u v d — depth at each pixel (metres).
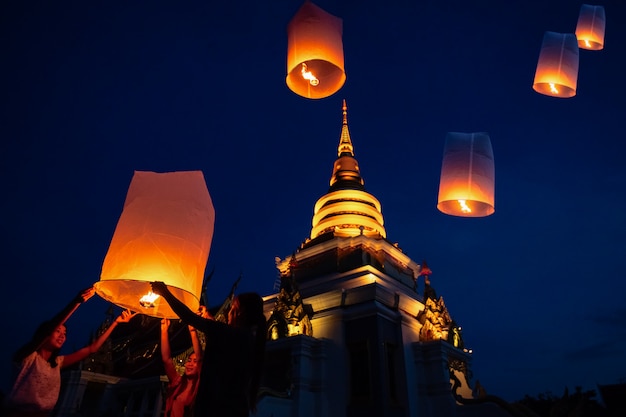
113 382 25.48
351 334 25.50
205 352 4.13
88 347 6.77
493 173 5.63
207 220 4.76
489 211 5.69
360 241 30.66
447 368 26.16
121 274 4.20
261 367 4.36
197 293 4.52
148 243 4.27
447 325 29.28
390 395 23.31
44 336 5.85
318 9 5.38
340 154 44.16
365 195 37.50
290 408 22.12
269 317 30.33
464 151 5.62
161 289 4.07
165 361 6.70
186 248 4.40
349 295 27.16
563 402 24.83
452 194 5.46
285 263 34.84
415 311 29.47
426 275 31.28
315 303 28.06
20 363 5.92
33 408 5.85
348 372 24.39
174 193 4.57
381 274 29.72
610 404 36.19
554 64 7.28
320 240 33.41
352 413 22.95
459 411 23.77
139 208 4.45
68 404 23.44
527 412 21.62
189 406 5.97
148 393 23.19
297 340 24.42
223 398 3.87
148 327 28.31
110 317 28.78
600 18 8.34
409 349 26.17
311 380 24.23
